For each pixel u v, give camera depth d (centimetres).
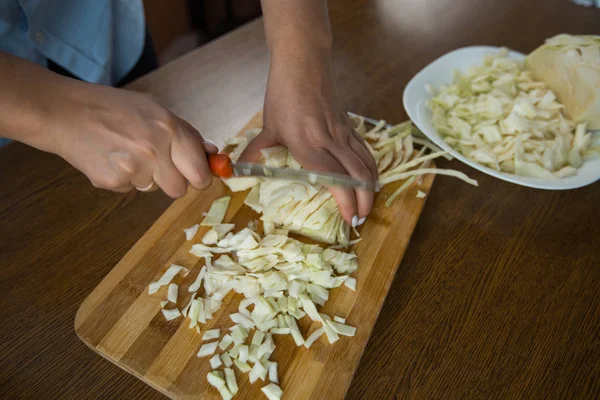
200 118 129
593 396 77
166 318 84
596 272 96
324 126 97
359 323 84
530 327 86
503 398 77
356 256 95
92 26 134
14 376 77
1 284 88
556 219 106
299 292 88
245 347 80
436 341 84
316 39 101
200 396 75
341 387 76
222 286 89
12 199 103
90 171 73
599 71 111
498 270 96
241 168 84
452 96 127
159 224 99
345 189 91
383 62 154
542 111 120
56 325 84
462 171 117
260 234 100
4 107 65
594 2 183
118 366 80
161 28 272
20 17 122
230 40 161
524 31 171
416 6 185
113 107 71
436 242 101
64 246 96
